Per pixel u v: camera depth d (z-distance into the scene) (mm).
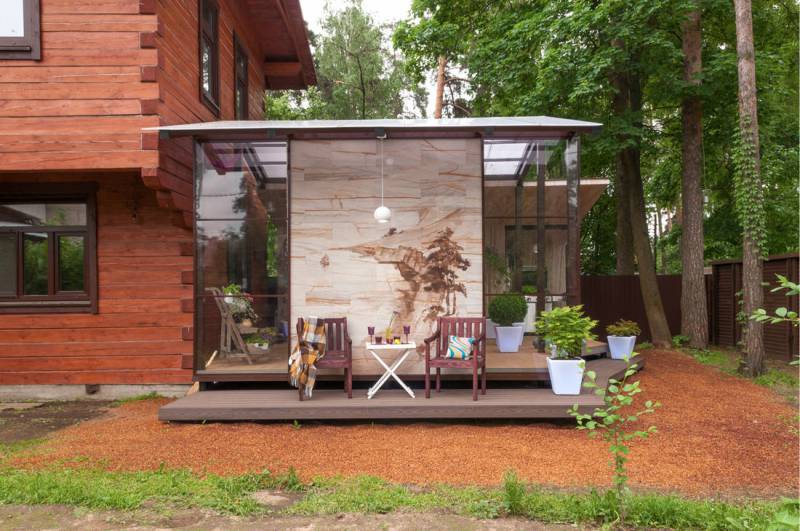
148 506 4090
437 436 6031
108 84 7266
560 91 12055
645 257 13078
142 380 8375
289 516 3934
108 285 8422
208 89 9820
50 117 7223
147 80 7277
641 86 13961
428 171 7648
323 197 7645
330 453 5410
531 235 7586
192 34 8742
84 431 6301
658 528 3686
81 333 8383
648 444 5746
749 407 7375
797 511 2789
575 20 11398
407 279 7633
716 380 9133
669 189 17172
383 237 7641
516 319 7824
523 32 12523
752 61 9758
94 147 7203
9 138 7195
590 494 4070
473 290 7617
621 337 9914
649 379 9000
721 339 13664
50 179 8422
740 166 9844
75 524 3797
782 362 11078
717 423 6594
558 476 4801
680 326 14547
